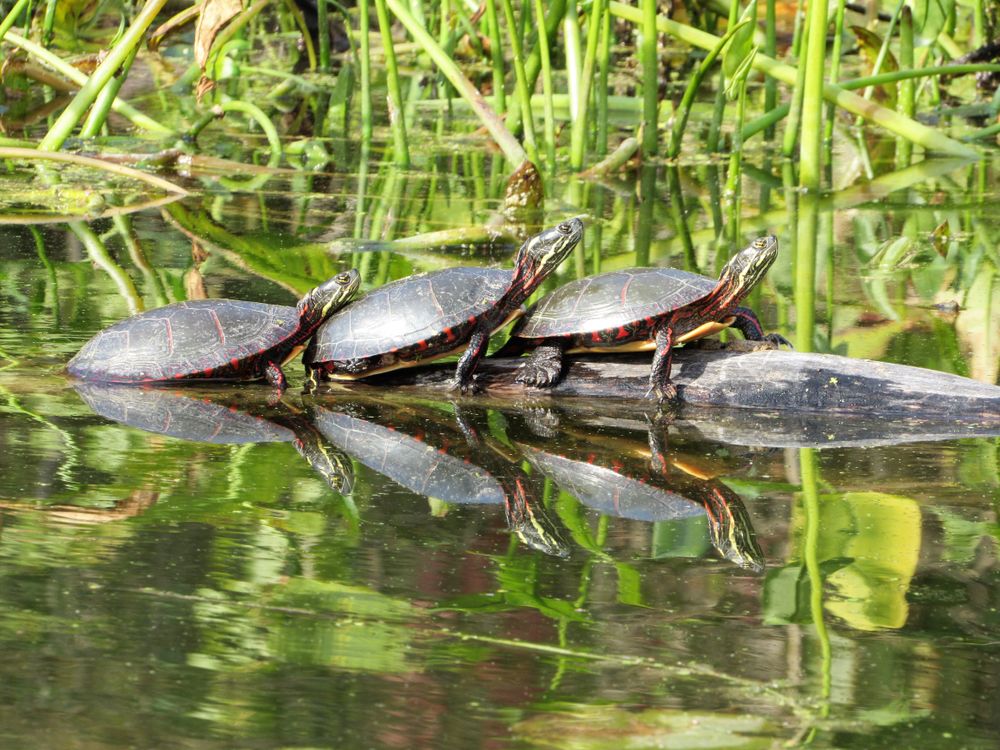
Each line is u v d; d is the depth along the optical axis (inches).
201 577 160.9
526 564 169.2
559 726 126.6
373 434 237.0
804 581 164.9
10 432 225.9
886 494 203.2
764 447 233.1
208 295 337.1
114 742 121.0
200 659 138.3
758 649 144.7
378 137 662.5
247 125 683.4
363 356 264.7
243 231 434.0
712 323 268.4
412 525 184.4
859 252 411.8
